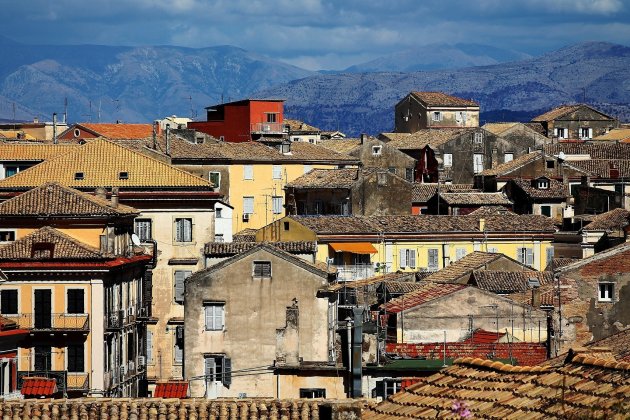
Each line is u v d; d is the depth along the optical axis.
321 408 92.69
